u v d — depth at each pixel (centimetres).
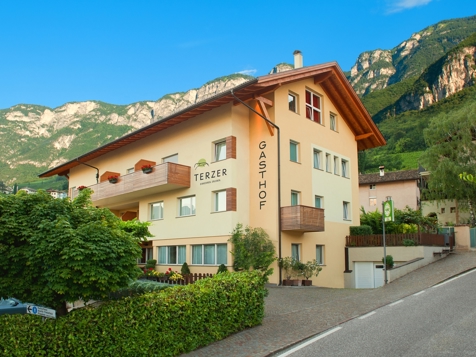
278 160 2106
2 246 726
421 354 783
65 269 704
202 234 2222
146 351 773
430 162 4203
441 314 1099
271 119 2148
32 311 716
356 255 2500
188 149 2361
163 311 814
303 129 2328
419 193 5675
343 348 848
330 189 2494
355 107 2645
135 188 2464
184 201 2381
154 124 2403
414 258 2266
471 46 13175
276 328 1034
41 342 677
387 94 14425
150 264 2470
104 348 725
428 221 2967
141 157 2688
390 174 5853
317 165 2448
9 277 730
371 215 2970
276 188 2091
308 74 2269
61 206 803
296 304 1394
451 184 4000
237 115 2177
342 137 2695
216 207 2200
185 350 848
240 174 2152
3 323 681
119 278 746
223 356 824
